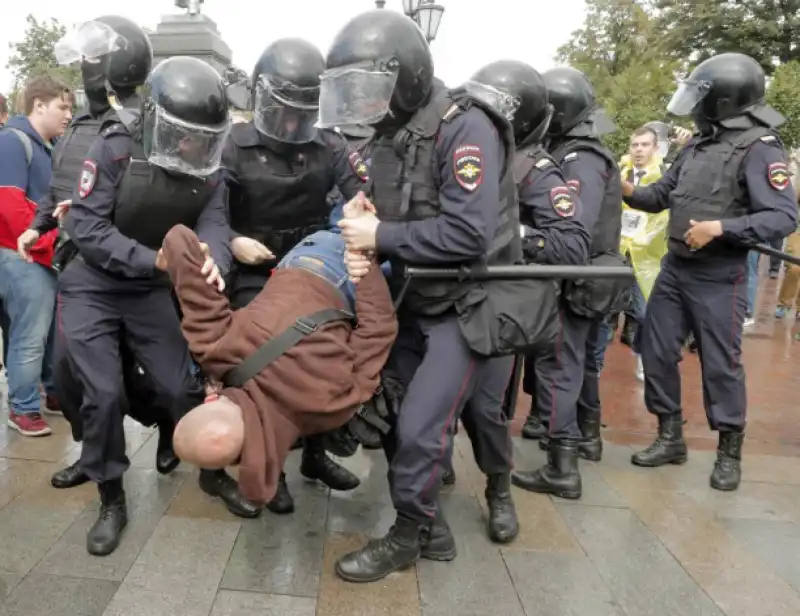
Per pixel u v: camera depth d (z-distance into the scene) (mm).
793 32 26781
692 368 6039
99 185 2426
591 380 3691
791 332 7719
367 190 2416
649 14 28328
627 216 5449
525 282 2332
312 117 2652
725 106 3279
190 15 6375
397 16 2176
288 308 2078
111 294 2568
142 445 3559
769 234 3152
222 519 2828
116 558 2504
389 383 2486
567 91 3236
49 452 3432
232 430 1849
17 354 3559
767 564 2697
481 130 2186
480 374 2463
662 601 2426
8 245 3508
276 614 2234
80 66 2906
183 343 2756
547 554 2707
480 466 2764
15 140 3539
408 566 2531
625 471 3625
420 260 2217
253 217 2975
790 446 4125
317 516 2898
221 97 2297
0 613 2164
